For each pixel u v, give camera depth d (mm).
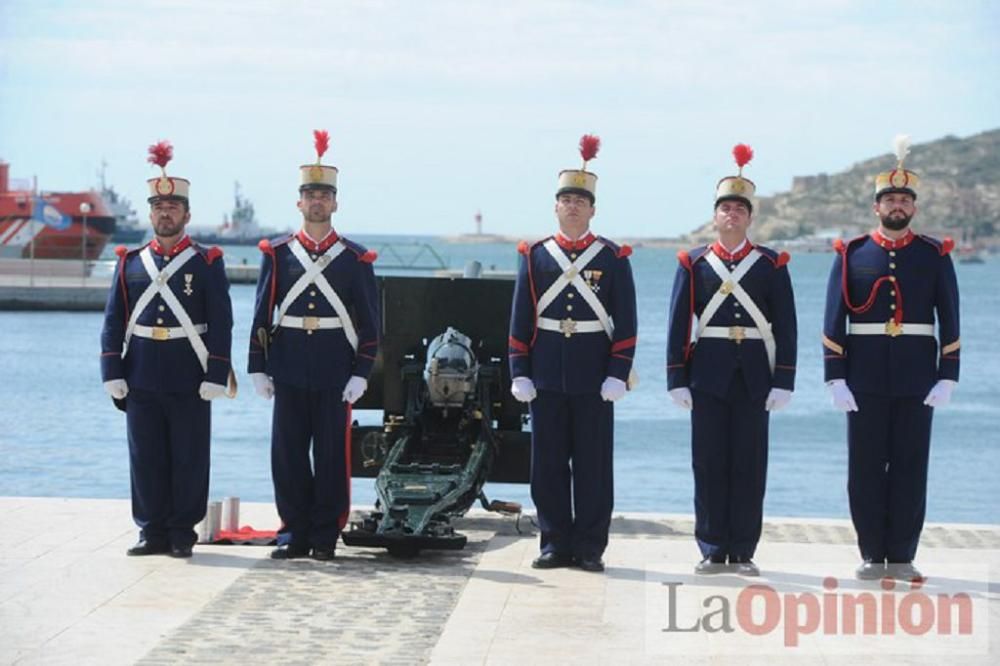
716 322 11844
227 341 12281
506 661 9445
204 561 12039
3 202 72562
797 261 164125
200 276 12266
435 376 13148
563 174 12078
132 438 12273
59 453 23516
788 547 12883
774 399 11812
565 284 11992
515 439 13586
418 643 9781
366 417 26953
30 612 10453
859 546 11922
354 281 12297
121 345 12367
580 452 11992
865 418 11773
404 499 12148
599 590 11242
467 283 13836
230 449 24547
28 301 56812
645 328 56719
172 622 10227
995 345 53906
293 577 11500
